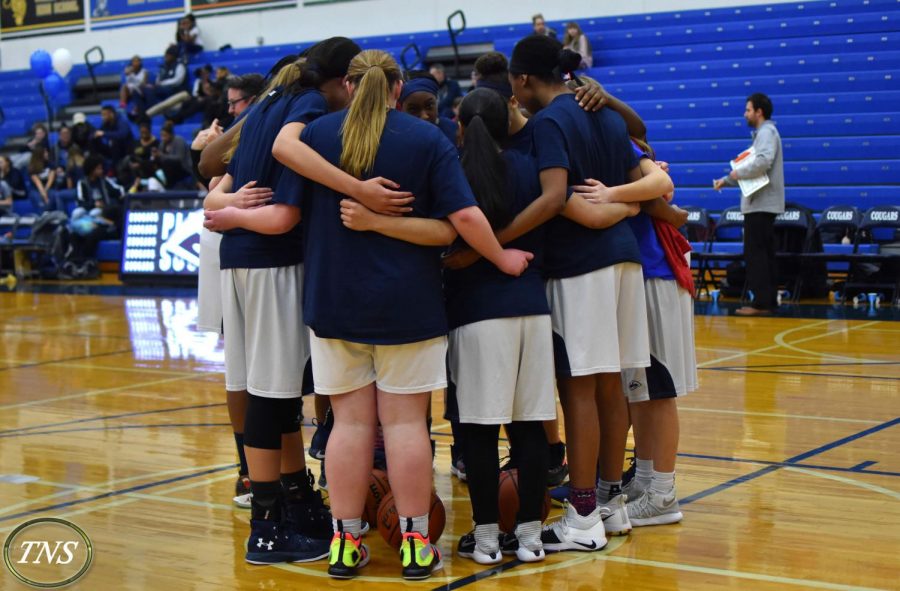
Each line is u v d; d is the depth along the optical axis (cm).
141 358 719
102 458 428
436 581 280
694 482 375
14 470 407
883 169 1087
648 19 1373
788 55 1259
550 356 294
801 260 938
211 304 358
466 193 278
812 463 400
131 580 282
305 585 278
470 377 289
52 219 1347
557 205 289
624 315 308
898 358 647
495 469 292
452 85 1266
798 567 284
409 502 283
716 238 1089
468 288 292
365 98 280
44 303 1079
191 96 1542
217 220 298
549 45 313
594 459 304
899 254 890
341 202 277
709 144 1186
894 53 1188
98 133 1434
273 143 299
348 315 276
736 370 613
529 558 294
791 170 1120
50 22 1830
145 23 1752
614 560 294
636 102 1261
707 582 274
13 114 1717
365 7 1581
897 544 304
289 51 1596
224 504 358
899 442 432
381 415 286
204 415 519
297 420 316
